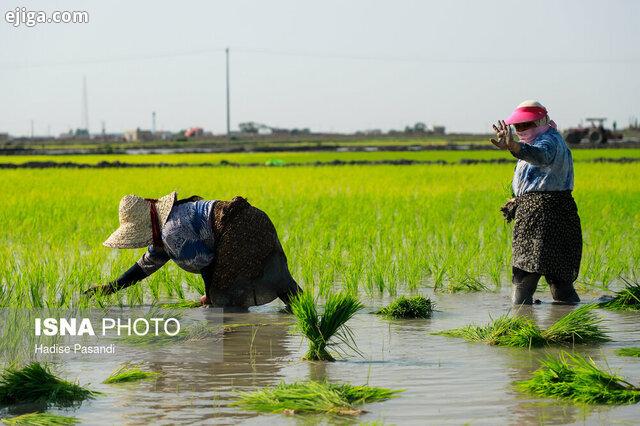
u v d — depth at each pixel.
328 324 8.84
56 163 53.34
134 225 11.40
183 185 35.56
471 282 13.27
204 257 11.33
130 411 7.07
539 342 9.30
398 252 15.30
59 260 14.55
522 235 11.89
